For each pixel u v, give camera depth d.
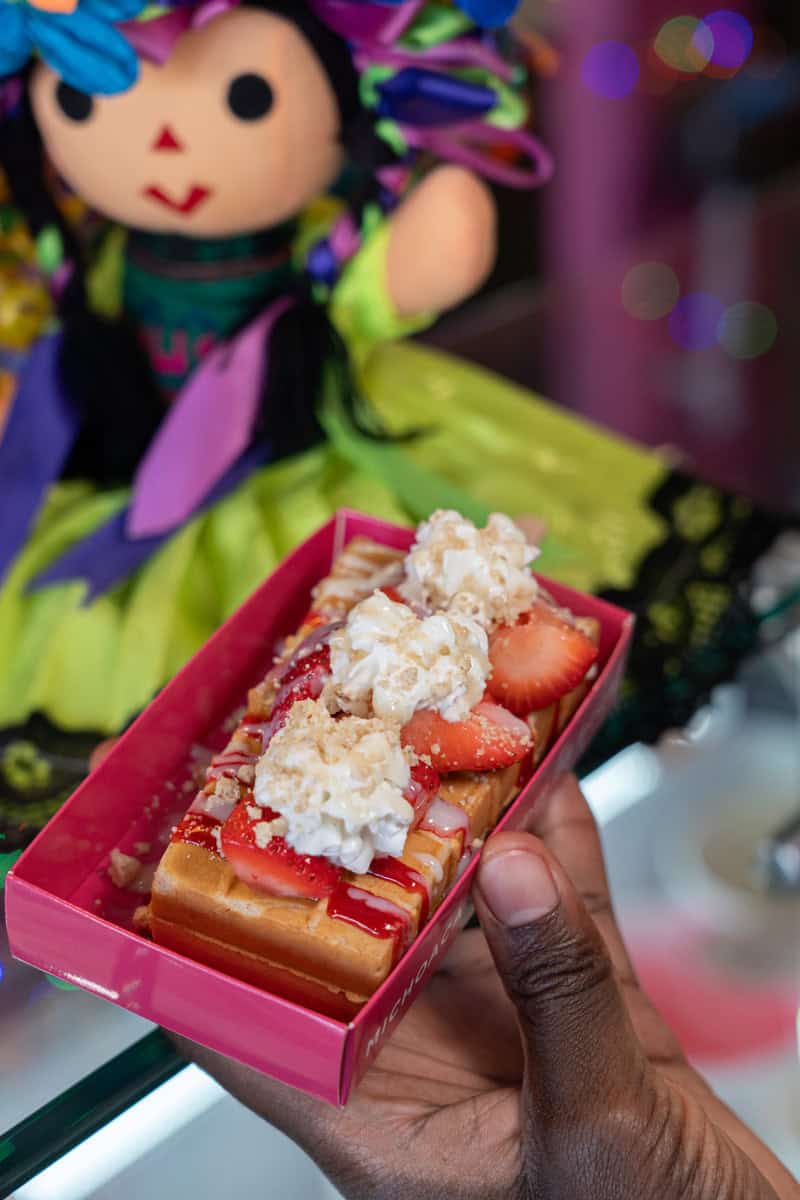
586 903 0.54
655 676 0.63
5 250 0.71
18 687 0.62
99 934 0.44
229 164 0.62
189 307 0.68
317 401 0.71
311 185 0.65
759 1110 0.57
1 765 0.59
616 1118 0.44
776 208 0.94
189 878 0.45
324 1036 0.42
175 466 0.67
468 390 0.76
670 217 1.00
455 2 0.59
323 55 0.61
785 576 0.67
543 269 0.93
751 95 1.01
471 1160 0.46
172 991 0.44
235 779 0.48
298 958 0.45
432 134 0.66
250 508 0.68
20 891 0.45
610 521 0.70
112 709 0.61
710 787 0.62
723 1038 0.59
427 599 0.50
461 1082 0.49
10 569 0.66
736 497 0.71
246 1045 0.44
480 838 0.48
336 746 0.44
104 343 0.70
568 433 0.74
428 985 0.52
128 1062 0.49
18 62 0.60
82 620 0.64
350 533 0.56
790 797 0.62
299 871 0.44
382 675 0.46
